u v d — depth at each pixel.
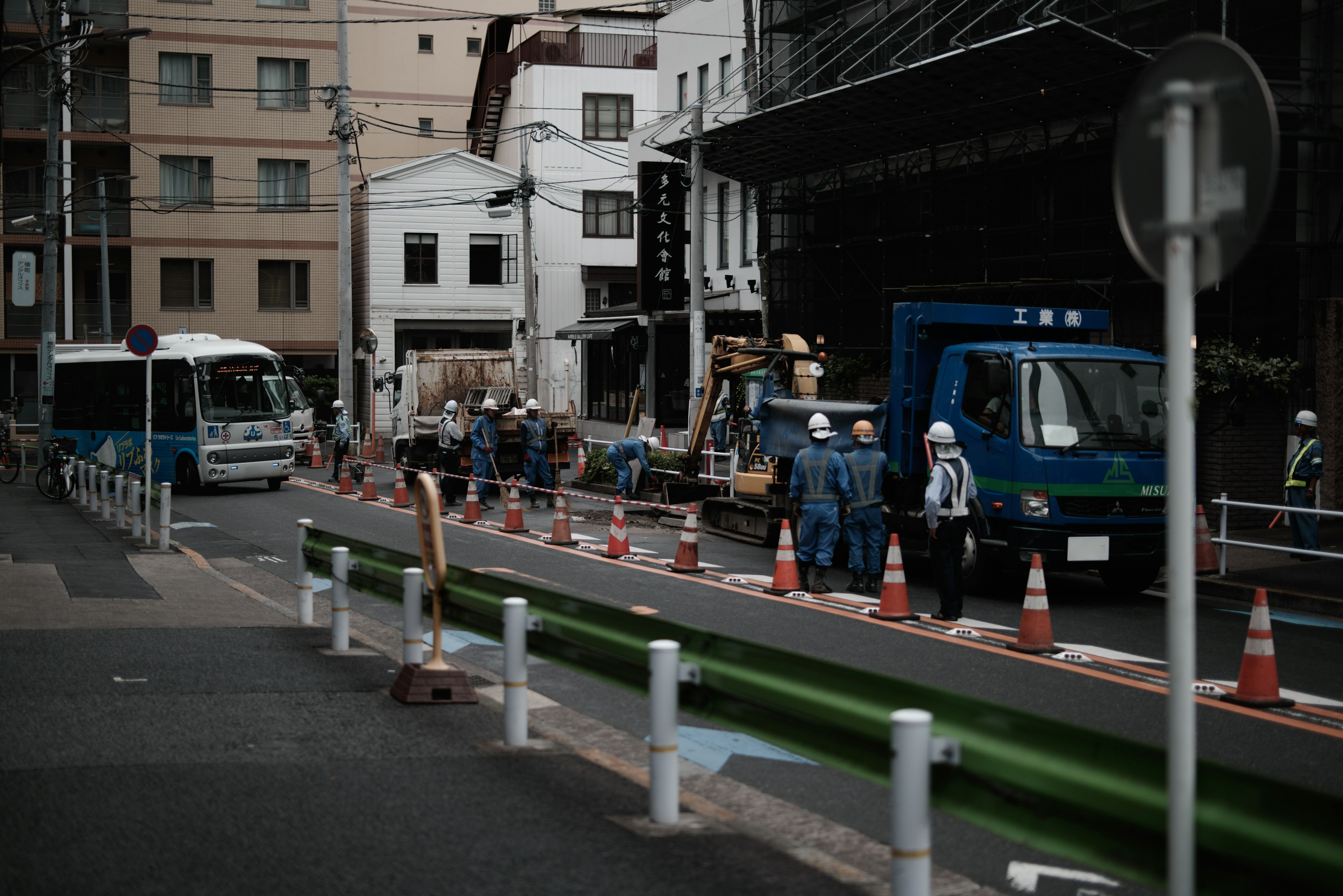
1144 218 3.71
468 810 5.88
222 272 46.62
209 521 22.16
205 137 46.28
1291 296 20.06
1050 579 16.08
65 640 10.35
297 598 11.70
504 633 7.16
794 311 30.78
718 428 30.67
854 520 14.26
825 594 13.91
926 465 15.44
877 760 4.64
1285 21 19.78
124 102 45.62
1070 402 13.95
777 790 6.93
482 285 49.88
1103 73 20.16
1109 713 8.70
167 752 6.89
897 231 27.42
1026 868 5.77
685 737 8.06
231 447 27.64
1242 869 3.48
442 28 64.12
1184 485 3.53
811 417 16.86
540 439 23.62
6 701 8.09
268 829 5.58
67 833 5.50
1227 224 3.49
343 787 6.25
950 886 5.40
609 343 45.19
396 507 24.62
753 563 16.81
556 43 51.31
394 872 5.05
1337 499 19.58
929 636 11.54
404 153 63.81
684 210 37.62
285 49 46.78
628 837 5.53
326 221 47.41
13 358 45.88
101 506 23.25
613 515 17.78
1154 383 14.34
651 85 50.81
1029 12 19.09
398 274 49.06
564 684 9.55
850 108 23.89
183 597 13.07
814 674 5.00
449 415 24.48
